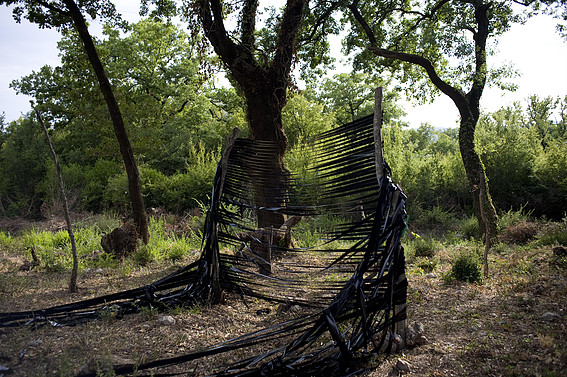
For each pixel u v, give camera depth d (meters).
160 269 8.74
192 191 17.81
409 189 16.70
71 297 6.76
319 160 5.55
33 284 7.73
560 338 4.13
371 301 4.22
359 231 4.96
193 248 10.73
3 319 5.25
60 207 18.56
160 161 24.72
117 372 3.79
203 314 5.64
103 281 7.95
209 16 9.25
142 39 27.09
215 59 10.25
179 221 15.53
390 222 4.33
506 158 15.62
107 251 10.12
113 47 26.78
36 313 5.40
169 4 11.18
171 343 4.70
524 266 7.25
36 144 23.67
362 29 14.14
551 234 9.52
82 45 12.30
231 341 4.08
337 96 38.69
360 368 4.02
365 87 37.84
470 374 3.69
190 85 27.75
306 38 13.67
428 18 13.71
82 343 4.53
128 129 17.30
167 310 5.82
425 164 17.58
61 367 3.70
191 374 3.94
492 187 15.71
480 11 12.65
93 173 20.59
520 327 4.59
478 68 12.57
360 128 5.07
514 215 12.68
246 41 9.70
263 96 9.45
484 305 5.48
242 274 6.48
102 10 10.95
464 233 12.51
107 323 5.30
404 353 4.26
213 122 28.86
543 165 15.41
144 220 10.59
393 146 18.25
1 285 7.19
